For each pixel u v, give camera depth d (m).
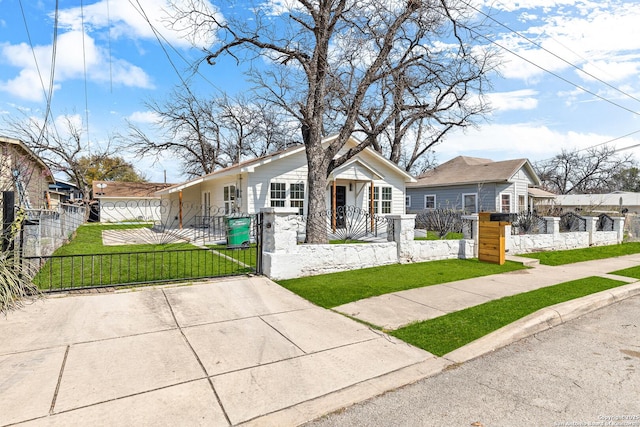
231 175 15.77
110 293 5.76
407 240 9.38
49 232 8.63
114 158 39.78
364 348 4.12
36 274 6.74
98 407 2.86
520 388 3.33
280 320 4.96
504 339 4.43
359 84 11.70
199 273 7.34
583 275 8.51
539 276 8.27
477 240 10.81
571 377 3.55
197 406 2.93
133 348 3.95
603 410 2.97
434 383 3.42
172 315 4.98
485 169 24.02
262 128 31.77
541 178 48.19
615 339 4.62
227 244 11.97
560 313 5.41
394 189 18.06
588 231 14.67
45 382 3.20
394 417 2.87
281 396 3.12
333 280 7.23
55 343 4.00
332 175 14.93
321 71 11.26
